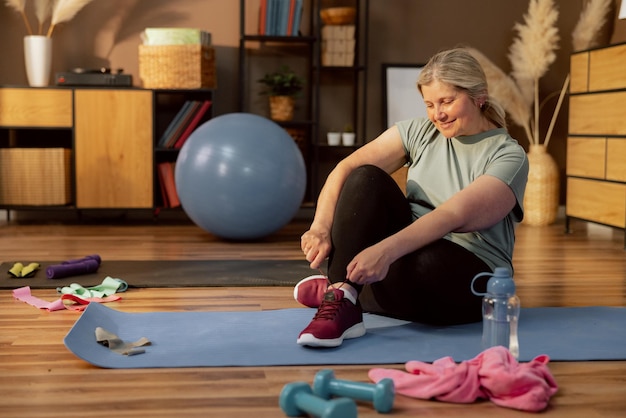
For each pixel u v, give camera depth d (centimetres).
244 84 527
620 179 418
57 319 245
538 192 507
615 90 423
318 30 503
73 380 181
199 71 488
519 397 164
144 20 521
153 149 488
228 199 401
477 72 214
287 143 417
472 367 170
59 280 306
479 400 169
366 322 233
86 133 485
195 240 428
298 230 477
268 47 533
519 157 216
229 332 222
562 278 323
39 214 528
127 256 371
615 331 227
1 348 210
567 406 166
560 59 554
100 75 488
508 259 229
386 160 238
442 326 229
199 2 525
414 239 202
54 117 484
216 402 166
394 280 221
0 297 279
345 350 203
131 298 277
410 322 234
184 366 191
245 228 411
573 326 233
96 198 489
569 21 551
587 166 453
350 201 213
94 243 414
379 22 540
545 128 557
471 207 207
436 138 233
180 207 497
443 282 217
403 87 541
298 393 156
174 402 166
